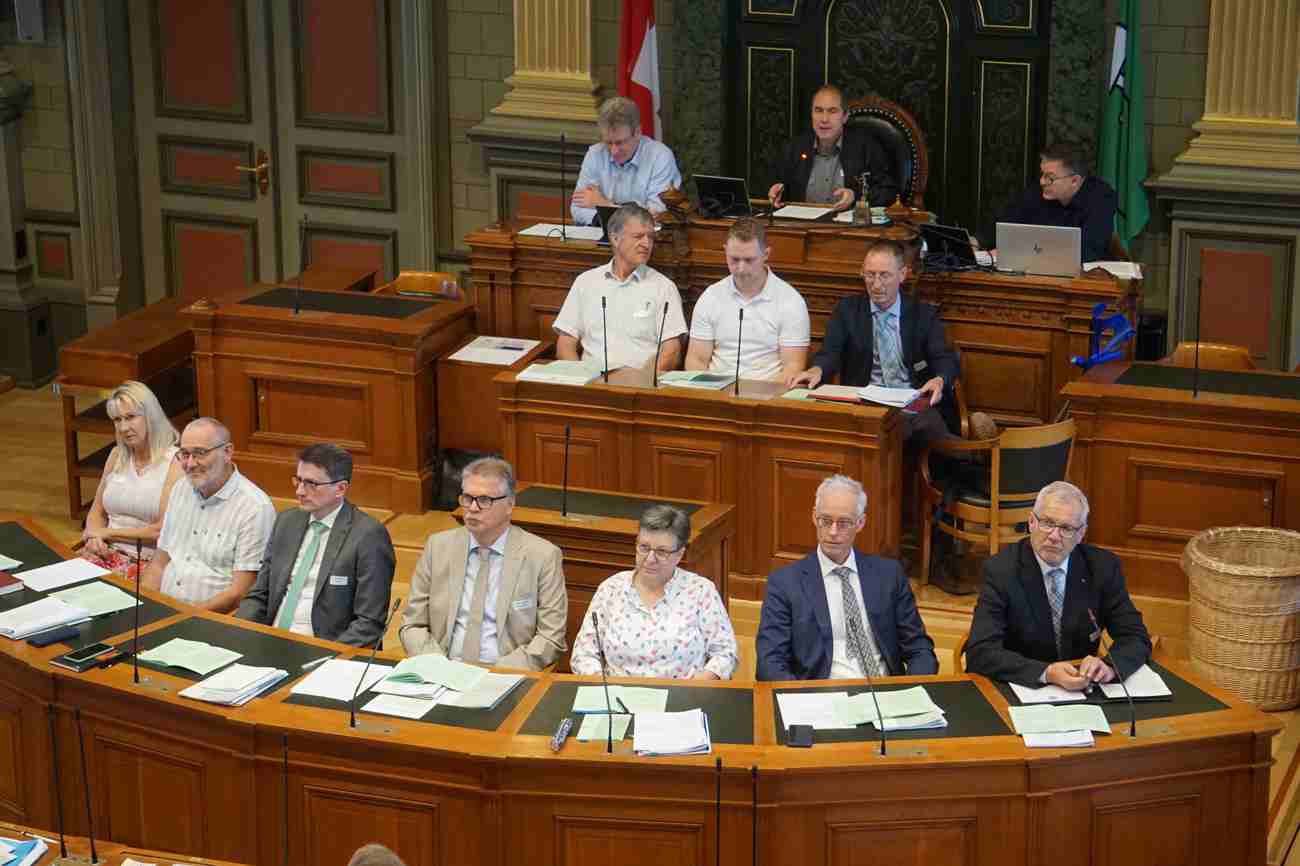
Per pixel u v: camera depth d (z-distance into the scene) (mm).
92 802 4723
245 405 7355
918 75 8484
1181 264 7973
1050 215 7375
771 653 5059
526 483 5867
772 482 6332
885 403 6168
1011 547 4957
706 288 7297
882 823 4254
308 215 9414
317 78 9203
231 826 4523
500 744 4289
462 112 8977
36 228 9594
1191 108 7918
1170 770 4316
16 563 5449
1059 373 6902
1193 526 6199
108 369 7516
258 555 5688
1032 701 4492
